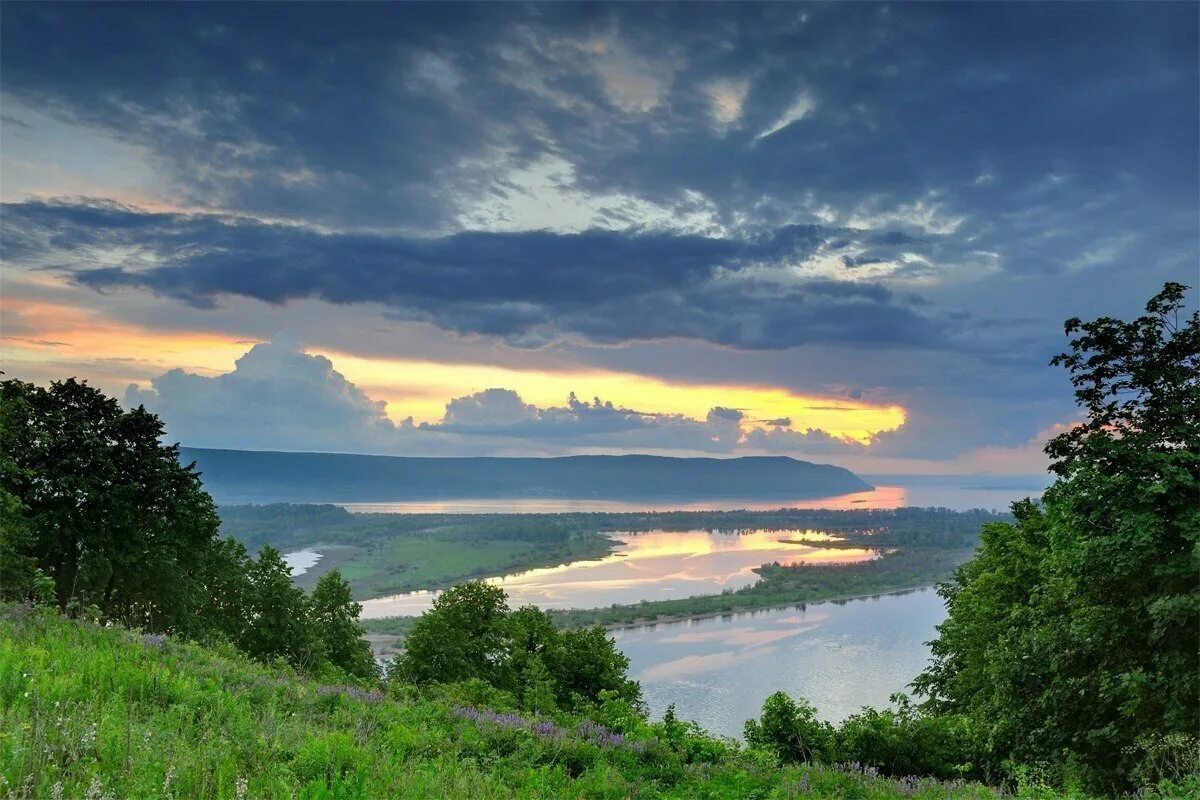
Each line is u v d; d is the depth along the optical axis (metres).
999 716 25.66
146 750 7.70
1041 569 29.28
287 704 13.22
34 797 6.36
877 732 24.02
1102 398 24.30
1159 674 20.88
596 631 50.03
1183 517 20.78
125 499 37.97
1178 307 23.86
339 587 50.50
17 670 9.82
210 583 45.25
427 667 46.28
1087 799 18.55
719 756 16.55
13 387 37.97
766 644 129.12
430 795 9.05
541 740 14.02
